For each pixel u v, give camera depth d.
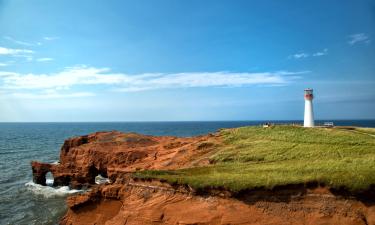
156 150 60.25
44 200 56.19
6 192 60.91
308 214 27.53
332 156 37.53
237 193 29.55
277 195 28.92
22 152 114.44
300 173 31.44
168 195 32.34
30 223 44.53
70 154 70.44
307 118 62.72
